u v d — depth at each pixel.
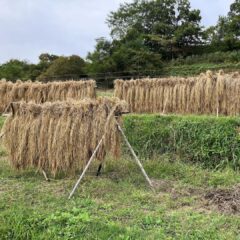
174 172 9.73
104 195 8.00
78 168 9.27
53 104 9.29
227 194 7.94
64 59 45.00
